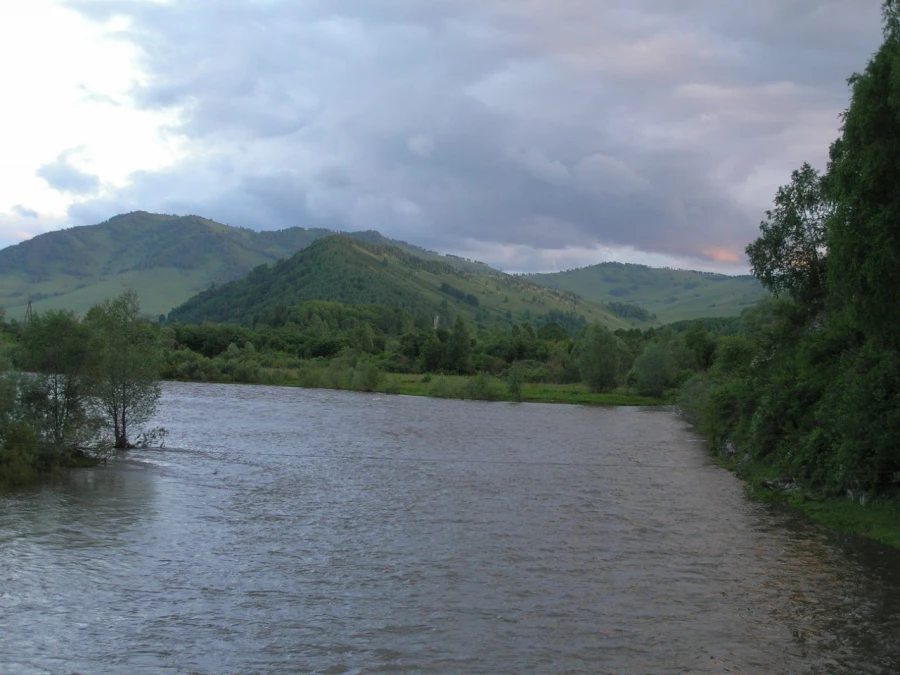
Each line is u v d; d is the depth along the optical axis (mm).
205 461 39188
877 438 26922
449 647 15375
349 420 63281
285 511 27812
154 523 25203
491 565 21375
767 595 19078
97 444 37500
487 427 61562
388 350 149750
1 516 25391
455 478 36344
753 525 27109
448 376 124812
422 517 27484
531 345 148375
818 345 38719
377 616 17062
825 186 43719
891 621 17266
